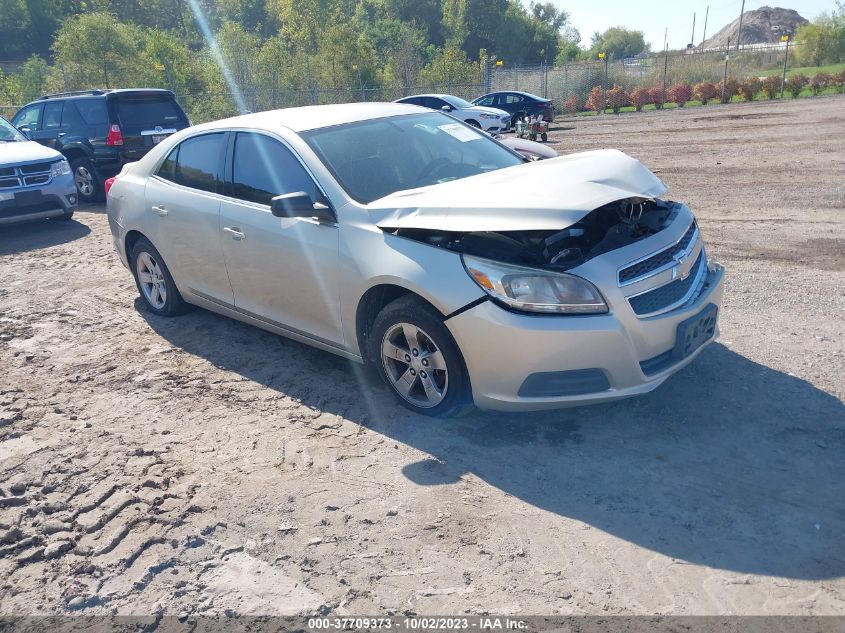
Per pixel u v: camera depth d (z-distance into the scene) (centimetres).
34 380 480
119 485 348
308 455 366
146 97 1202
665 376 357
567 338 331
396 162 440
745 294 569
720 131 1875
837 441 348
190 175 514
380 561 283
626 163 386
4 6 8025
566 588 263
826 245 708
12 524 323
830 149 1395
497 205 339
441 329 358
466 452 358
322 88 3406
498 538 293
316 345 447
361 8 8556
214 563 288
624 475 330
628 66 3575
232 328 555
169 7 9006
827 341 466
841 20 5522
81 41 2730
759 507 302
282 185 439
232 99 2988
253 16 8850
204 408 426
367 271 380
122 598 273
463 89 3312
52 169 955
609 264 341
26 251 855
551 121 2481
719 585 260
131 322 585
